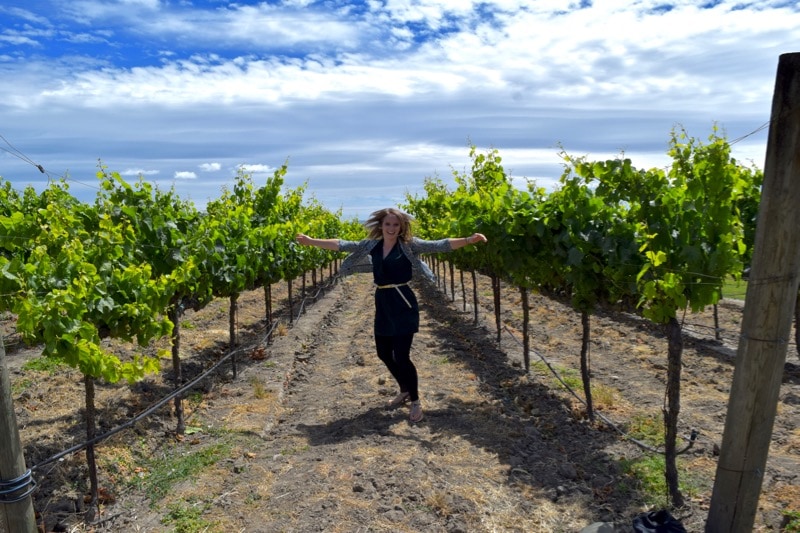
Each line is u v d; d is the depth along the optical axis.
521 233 6.57
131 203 6.68
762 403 3.21
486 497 4.30
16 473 3.09
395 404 6.53
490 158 12.26
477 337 10.73
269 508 4.27
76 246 4.82
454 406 6.58
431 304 16.08
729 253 4.09
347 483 4.56
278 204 13.73
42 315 3.78
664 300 4.15
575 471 4.76
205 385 7.81
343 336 12.25
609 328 10.83
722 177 3.97
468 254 10.48
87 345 3.90
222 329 11.79
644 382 7.44
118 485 4.82
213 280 7.69
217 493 4.58
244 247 8.81
